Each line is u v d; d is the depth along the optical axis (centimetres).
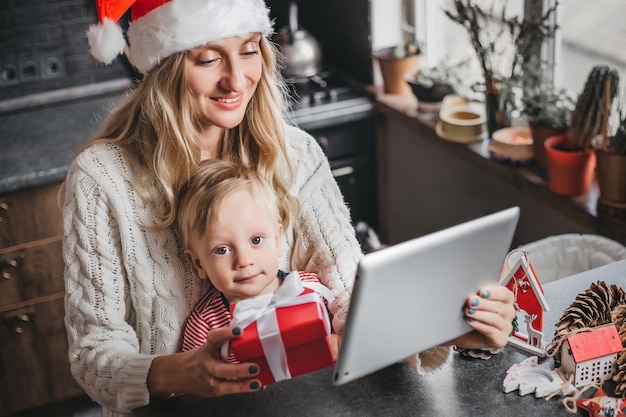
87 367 154
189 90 158
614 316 155
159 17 154
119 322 159
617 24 270
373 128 353
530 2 291
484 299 140
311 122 338
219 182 155
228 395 149
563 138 264
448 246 129
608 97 238
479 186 316
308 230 177
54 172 297
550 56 298
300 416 143
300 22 391
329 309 169
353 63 364
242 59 160
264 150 171
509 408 144
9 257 301
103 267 159
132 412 147
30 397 320
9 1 346
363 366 134
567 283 177
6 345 310
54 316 314
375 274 123
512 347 157
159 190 162
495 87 288
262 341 135
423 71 323
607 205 248
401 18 349
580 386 148
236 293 157
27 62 356
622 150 238
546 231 293
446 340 142
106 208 159
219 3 153
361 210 368
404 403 145
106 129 168
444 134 307
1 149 319
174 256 164
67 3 354
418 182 348
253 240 156
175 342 166
